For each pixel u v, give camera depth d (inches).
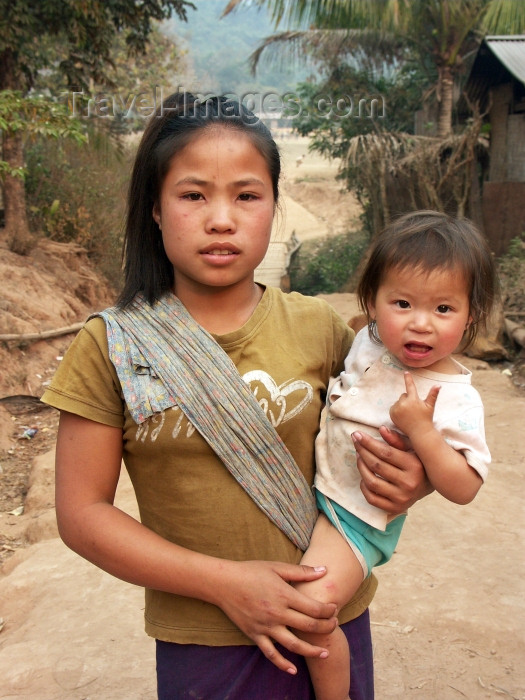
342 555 56.8
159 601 56.1
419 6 451.5
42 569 137.7
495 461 186.5
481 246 58.7
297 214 971.9
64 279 361.4
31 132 291.7
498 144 462.0
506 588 124.8
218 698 54.6
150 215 56.9
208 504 53.8
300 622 50.9
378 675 103.3
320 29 503.2
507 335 311.7
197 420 52.7
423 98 503.2
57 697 100.0
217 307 56.9
